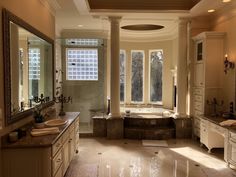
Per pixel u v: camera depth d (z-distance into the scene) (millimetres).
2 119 2453
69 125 3479
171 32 7379
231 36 4656
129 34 7770
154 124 5992
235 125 3908
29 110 3244
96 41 7309
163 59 7781
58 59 6922
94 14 5312
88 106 7398
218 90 5086
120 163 4098
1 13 2428
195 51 5559
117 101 5758
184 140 5578
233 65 4566
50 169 2549
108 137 5680
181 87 5770
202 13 5211
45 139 2648
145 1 5125
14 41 2744
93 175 3596
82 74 7414
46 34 4207
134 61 8172
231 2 4398
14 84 2760
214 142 4602
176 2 5145
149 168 3885
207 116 4836
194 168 3891
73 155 4047
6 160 2459
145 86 8148
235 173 3689
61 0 4336
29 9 3281
